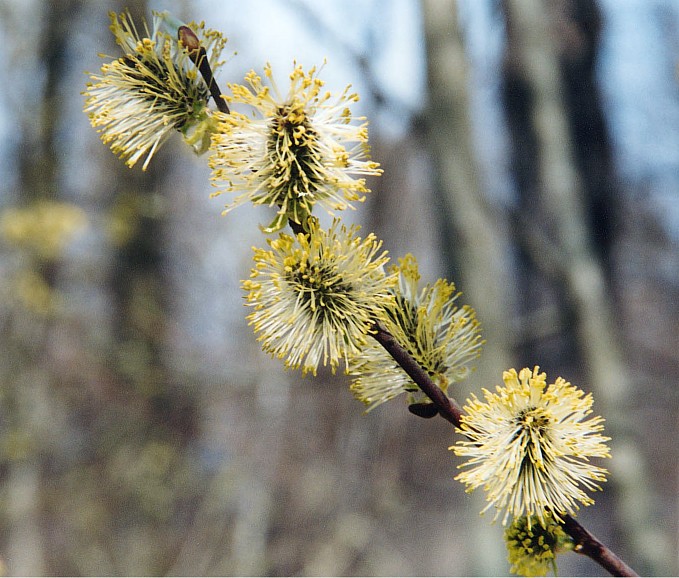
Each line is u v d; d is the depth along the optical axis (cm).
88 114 203
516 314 1193
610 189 1279
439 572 1306
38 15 1473
